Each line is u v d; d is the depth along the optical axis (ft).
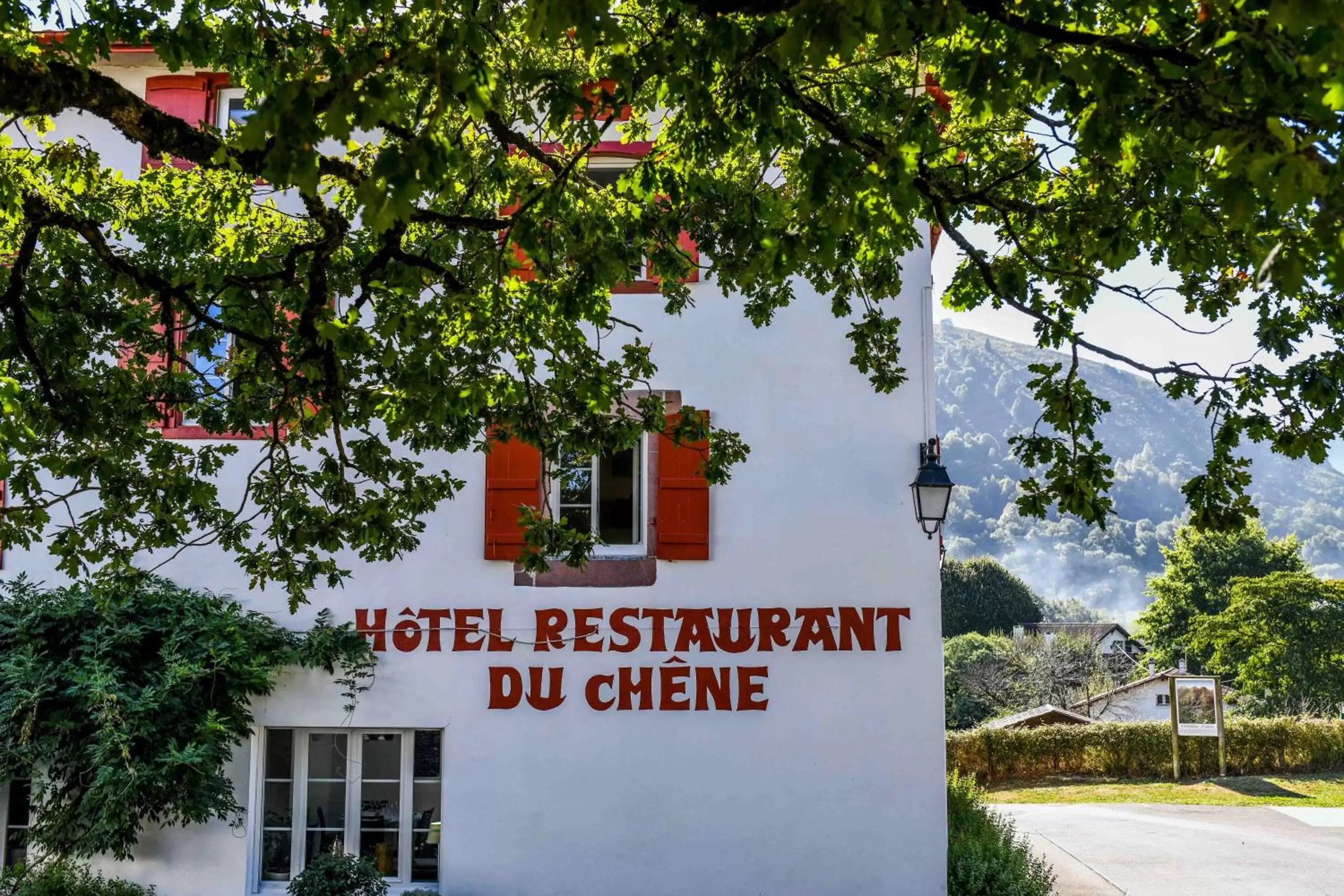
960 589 211.20
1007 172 23.59
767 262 15.98
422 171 12.17
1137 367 21.63
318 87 13.55
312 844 36.63
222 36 21.17
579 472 37.65
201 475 32.63
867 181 14.78
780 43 12.98
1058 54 15.03
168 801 33.88
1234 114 13.42
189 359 35.99
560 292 22.06
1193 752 94.12
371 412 23.99
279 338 24.17
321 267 21.53
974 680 151.64
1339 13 10.24
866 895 35.42
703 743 36.11
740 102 17.38
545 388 26.21
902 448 37.06
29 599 35.58
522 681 36.47
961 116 23.56
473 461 37.40
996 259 24.11
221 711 35.12
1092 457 22.02
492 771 36.22
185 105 39.06
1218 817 69.51
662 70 16.84
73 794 34.71
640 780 36.06
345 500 24.71
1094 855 54.90
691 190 21.07
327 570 26.37
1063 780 93.40
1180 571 164.45
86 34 19.49
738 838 35.76
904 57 21.24
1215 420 20.85
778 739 36.06
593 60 23.27
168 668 34.35
